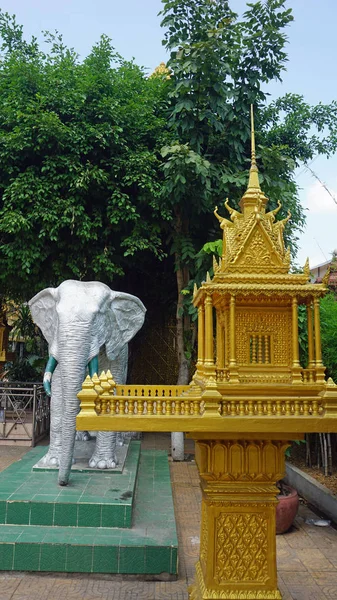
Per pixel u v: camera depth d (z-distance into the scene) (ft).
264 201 15.75
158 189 38.04
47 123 35.68
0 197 38.99
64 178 36.91
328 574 19.01
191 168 34.27
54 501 20.10
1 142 36.68
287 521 23.56
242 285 13.93
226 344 15.06
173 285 53.11
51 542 18.12
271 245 14.69
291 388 13.67
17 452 38.37
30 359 55.06
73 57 44.37
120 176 38.93
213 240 39.73
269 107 46.37
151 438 48.85
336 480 30.14
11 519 19.95
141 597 16.69
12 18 46.47
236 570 13.80
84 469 25.17
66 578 17.93
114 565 18.03
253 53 36.91
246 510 14.02
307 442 34.09
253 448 13.92
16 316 68.13
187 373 40.32
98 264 39.17
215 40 34.04
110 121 39.06
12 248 37.04
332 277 34.45
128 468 26.43
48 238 38.40
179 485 32.09
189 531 23.53
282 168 35.94
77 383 22.22
